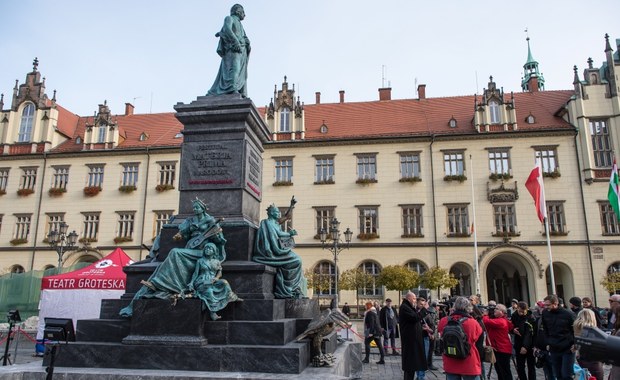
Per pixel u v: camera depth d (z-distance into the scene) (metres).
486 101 35.78
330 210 35.47
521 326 9.91
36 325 19.52
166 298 6.82
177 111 9.09
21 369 6.43
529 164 34.25
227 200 8.63
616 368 4.93
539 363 9.54
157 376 6.01
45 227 38.53
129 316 7.13
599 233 32.50
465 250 33.44
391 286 30.42
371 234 34.38
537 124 35.44
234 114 8.91
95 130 40.25
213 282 7.06
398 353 16.84
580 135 34.03
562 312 8.51
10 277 21.31
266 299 7.37
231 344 6.72
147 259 8.67
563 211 33.19
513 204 33.78
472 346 7.07
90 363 6.56
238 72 9.76
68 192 38.97
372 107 40.75
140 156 38.91
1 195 39.69
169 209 37.44
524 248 32.66
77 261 37.75
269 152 37.06
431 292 33.75
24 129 41.41
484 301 32.25
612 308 7.95
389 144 36.09
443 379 11.59
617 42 36.84
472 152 35.03
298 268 8.48
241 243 8.18
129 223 37.91
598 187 33.16
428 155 35.53
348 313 30.41
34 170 40.16
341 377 5.92
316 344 6.81
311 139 36.56
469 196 34.31
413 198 34.84
